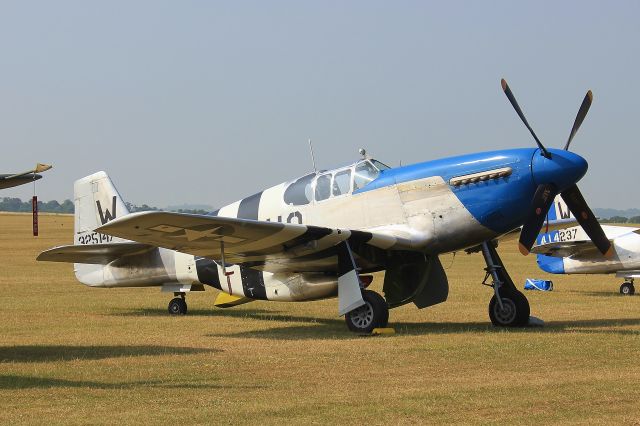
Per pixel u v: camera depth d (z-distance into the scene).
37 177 10.39
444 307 20.67
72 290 27.02
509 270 38.81
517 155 15.42
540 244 27.97
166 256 19.78
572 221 19.58
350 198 16.73
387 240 15.37
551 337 13.95
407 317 18.38
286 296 17.73
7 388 9.69
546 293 25.69
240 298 18.88
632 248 26.39
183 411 8.48
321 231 14.71
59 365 11.34
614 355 11.91
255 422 8.02
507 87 15.27
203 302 22.95
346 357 12.03
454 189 15.76
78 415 8.30
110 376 10.49
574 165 15.08
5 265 41.72
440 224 15.80
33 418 8.19
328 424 7.95
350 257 15.38
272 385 9.88
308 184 17.38
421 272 16.36
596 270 27.33
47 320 17.98
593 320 17.23
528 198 15.34
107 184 20.94
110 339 14.48
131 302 22.73
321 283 17.23
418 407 8.60
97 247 19.50
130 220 13.23
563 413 8.32
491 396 9.09
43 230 90.38
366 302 15.16
